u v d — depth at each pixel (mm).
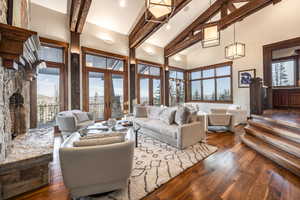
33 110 4094
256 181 1981
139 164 2445
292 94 5746
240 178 2057
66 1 4375
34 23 4105
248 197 1673
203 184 1926
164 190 1812
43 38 4215
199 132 3549
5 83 1870
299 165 2070
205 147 3254
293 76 5738
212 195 1715
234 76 7012
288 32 5398
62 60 4707
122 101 6266
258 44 6176
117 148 1573
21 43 1738
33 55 2357
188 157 2723
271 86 5832
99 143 1602
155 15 2561
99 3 4645
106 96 5754
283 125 3135
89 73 5285
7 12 1954
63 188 1869
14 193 1714
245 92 6621
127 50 6309
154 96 7664
